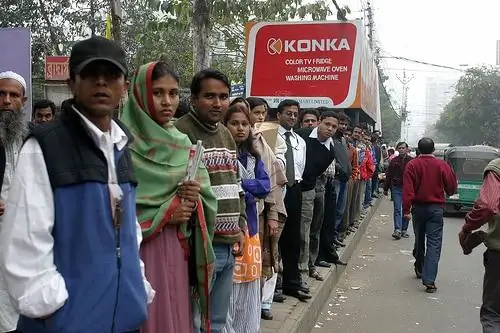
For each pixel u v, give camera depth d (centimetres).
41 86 1291
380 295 755
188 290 310
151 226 284
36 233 208
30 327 220
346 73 1090
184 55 1270
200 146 309
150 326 285
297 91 1109
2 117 327
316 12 1098
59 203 215
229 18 1096
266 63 1122
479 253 1080
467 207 1788
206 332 317
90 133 223
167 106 299
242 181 405
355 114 1295
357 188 1129
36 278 206
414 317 657
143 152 292
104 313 218
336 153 853
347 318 648
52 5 1354
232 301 396
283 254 604
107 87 226
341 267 867
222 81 350
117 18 594
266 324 511
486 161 1753
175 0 855
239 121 413
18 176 214
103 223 221
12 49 572
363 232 1307
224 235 346
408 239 1240
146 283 246
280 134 585
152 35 978
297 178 584
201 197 314
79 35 1383
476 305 716
